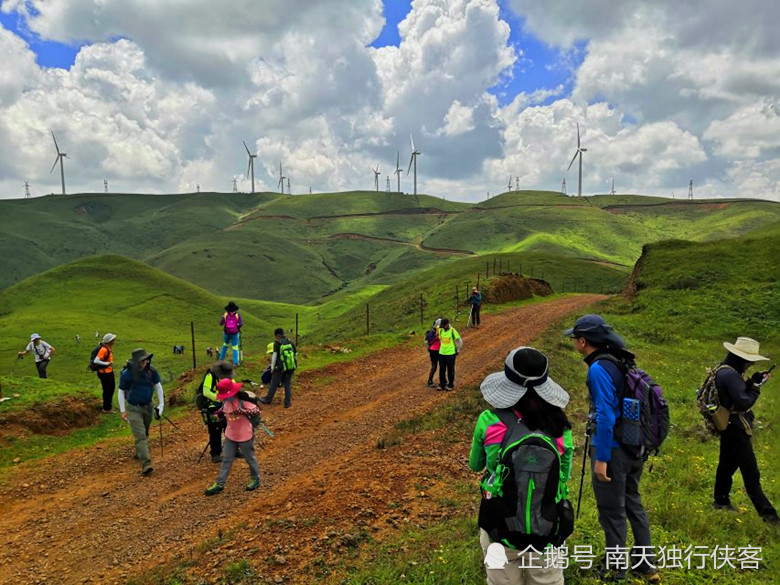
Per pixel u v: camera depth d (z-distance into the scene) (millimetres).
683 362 17797
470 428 9719
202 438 10414
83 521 6992
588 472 7047
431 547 5109
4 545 6422
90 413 12672
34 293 79875
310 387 14281
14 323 61375
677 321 25641
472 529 5348
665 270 35312
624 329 24328
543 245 192500
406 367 16719
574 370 14688
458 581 4305
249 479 8148
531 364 2939
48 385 13750
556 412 2945
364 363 17406
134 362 8539
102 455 9664
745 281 30406
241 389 7707
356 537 5555
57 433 11656
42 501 7730
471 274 61156
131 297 80500
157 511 7184
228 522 6598
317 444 9664
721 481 5891
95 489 8094
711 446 8523
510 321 27734
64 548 6281
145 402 8688
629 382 3926
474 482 7102
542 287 51312
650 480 6785
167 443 10172
